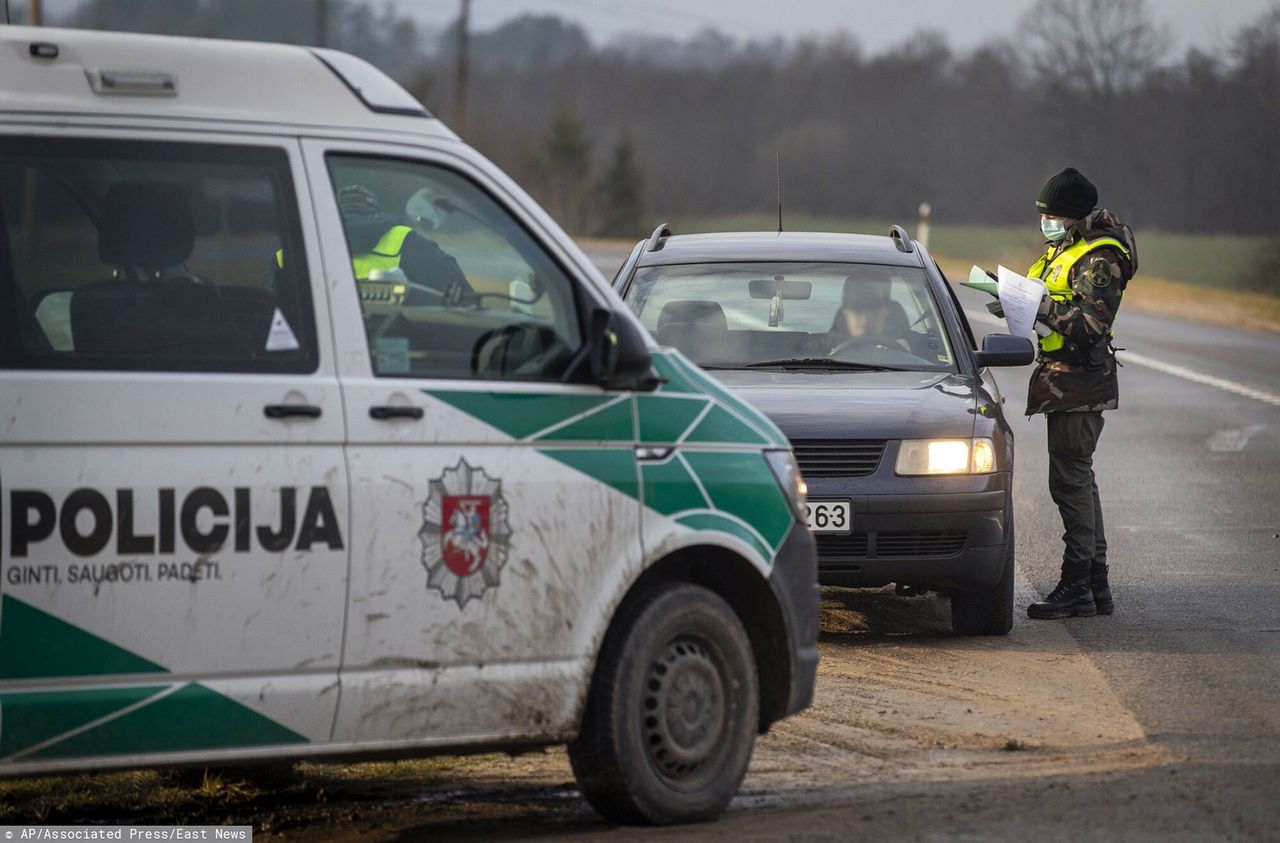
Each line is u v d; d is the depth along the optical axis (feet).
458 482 38.99
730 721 43.37
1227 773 46.11
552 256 41.83
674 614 42.11
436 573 38.73
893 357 73.26
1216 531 92.02
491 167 41.50
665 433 42.27
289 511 37.09
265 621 36.99
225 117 38.47
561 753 51.93
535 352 41.04
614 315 40.91
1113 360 71.20
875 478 64.69
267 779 48.65
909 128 655.76
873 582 65.26
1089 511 71.15
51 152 36.88
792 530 44.57
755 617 45.14
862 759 49.80
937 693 58.08
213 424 36.63
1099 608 71.82
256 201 38.42
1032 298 70.44
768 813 43.70
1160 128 556.10
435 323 39.99
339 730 37.96
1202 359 203.00
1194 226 543.80
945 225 629.51
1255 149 501.97
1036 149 607.37
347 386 38.11
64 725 35.42
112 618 35.70
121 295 37.22
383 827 43.55
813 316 75.05
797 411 65.87
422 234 40.83
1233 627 68.54
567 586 40.32
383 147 40.06
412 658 38.58
